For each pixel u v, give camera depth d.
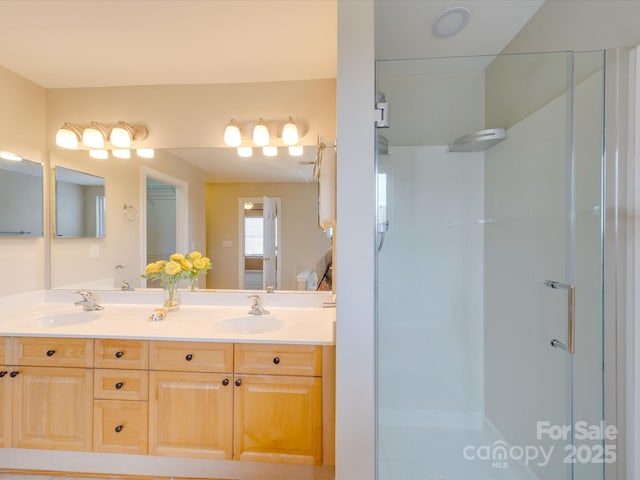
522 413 1.72
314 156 2.12
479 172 1.98
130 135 2.14
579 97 1.32
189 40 1.70
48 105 2.18
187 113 2.15
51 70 1.97
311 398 1.50
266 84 2.11
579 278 1.36
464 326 2.01
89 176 2.21
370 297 1.20
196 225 2.20
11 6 1.43
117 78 2.07
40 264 2.16
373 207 1.19
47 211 2.19
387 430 1.70
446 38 1.76
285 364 1.51
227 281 2.20
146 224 2.23
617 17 1.17
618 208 1.20
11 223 1.99
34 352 1.60
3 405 1.61
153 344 1.56
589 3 1.27
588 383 1.33
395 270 1.95
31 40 1.68
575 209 1.37
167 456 1.55
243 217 2.23
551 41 1.48
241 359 1.53
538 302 1.60
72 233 2.22
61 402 1.59
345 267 1.20
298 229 2.16
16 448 1.61
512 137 1.73
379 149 1.36
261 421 1.52
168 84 2.14
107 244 2.26
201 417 1.54
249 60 1.88
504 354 1.86
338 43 1.18
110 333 1.59
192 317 1.92
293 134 2.04
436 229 1.97
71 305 2.15
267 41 1.71
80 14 1.49
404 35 1.73
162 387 1.56
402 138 1.85
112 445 1.57
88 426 1.58
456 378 1.99
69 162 2.20
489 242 1.97
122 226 2.25
